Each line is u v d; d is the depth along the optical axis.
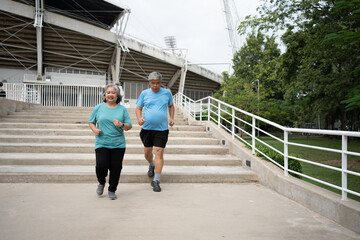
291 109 30.67
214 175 5.02
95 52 33.84
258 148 5.91
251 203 3.76
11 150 6.19
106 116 3.75
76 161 5.56
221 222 2.99
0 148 6.16
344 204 2.97
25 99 14.48
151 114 4.36
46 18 26.81
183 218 3.09
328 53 12.33
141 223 2.90
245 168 5.70
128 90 40.88
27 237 2.47
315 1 11.34
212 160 5.96
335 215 3.09
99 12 31.02
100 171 3.72
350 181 7.35
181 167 5.69
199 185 4.78
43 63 33.78
